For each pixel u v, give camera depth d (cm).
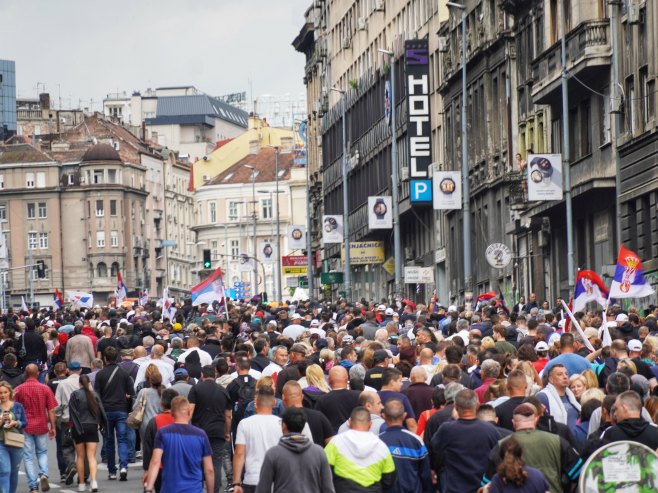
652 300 9094
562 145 11050
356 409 3023
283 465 2902
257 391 3466
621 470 2547
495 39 12744
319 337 6044
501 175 12800
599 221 10256
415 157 15962
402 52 17000
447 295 15225
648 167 9181
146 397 4597
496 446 2797
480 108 13600
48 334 8331
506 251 9325
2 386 4494
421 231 16650
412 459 3125
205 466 3394
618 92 9644
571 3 10312
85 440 4856
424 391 3759
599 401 3203
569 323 5344
